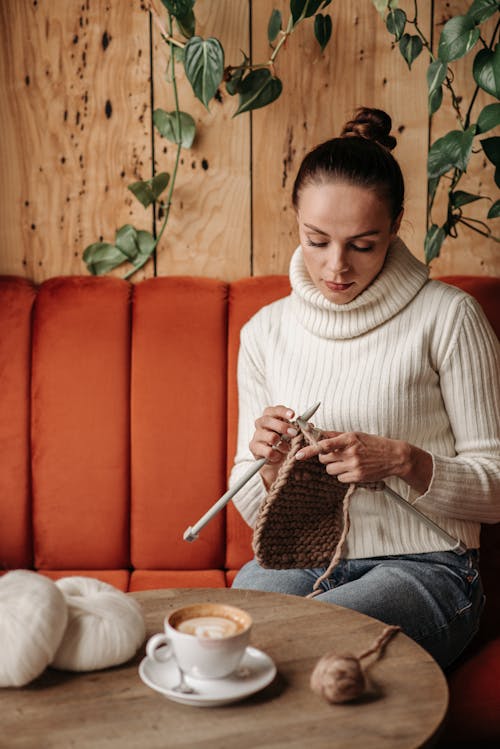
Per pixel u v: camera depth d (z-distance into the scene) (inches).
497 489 54.2
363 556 55.2
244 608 44.8
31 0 73.0
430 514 55.5
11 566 71.1
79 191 76.0
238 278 77.4
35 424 70.7
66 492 70.5
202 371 70.4
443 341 56.3
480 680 51.8
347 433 50.0
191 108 74.7
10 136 75.1
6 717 33.8
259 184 75.9
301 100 74.5
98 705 34.8
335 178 53.1
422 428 56.5
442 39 65.2
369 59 73.8
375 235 53.9
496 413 56.6
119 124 75.0
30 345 71.2
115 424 70.5
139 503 70.6
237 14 72.8
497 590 65.0
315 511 53.1
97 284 72.9
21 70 74.1
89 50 73.9
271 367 61.4
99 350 70.6
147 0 73.0
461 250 76.5
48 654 35.6
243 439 62.6
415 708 34.6
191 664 35.3
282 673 37.6
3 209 76.2
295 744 32.0
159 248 77.0
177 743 32.0
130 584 67.8
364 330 57.4
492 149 67.6
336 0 72.9
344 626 42.4
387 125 60.6
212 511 49.9
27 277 77.1
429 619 50.9
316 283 57.8
